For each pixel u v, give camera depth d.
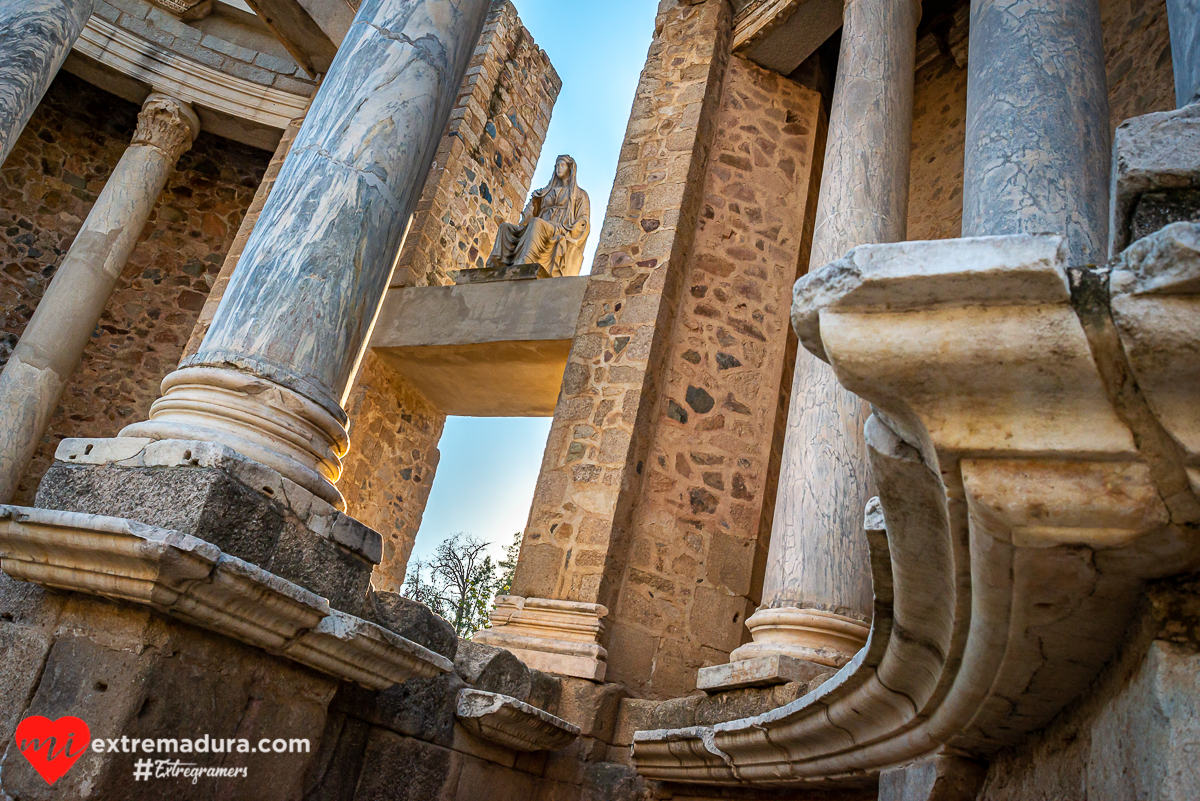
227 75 11.74
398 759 4.14
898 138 6.42
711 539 7.20
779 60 9.16
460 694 4.55
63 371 9.62
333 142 4.44
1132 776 1.41
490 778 4.82
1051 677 1.73
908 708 2.32
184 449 3.23
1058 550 1.33
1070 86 4.34
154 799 2.91
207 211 12.20
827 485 5.32
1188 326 1.10
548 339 9.40
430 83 4.82
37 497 3.34
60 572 3.01
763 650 4.83
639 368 7.46
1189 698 1.28
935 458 1.31
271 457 3.54
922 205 9.24
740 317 8.07
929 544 1.58
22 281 11.11
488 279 10.34
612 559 6.73
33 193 11.41
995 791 2.20
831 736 2.94
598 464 7.14
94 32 11.27
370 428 10.58
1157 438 1.19
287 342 3.88
